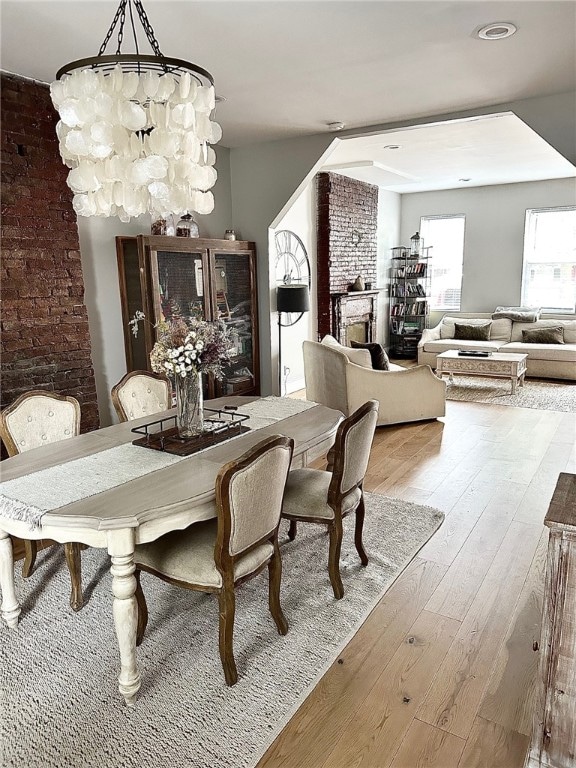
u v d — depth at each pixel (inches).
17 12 95.0
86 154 73.4
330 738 69.2
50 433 108.9
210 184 84.4
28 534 74.0
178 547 80.5
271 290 211.6
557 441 185.8
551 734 61.4
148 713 73.2
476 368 260.4
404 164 258.2
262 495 77.9
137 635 87.2
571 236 311.6
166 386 131.9
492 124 183.2
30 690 77.9
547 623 59.4
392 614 94.0
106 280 161.3
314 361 211.8
